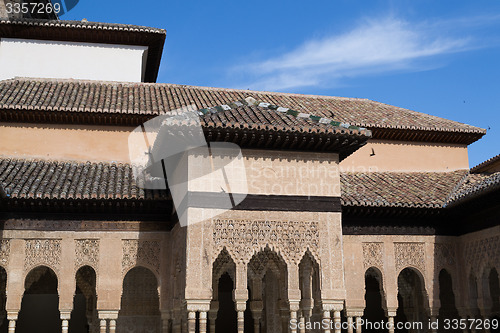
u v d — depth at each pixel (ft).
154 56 57.98
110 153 43.11
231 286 46.29
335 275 32.24
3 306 39.40
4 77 51.67
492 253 36.65
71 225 36.55
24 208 35.83
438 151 48.62
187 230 31.04
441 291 45.44
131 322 40.47
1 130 42.11
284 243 32.07
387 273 38.34
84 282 40.88
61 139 42.80
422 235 39.68
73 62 53.52
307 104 50.90
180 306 33.96
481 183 36.40
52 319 48.91
